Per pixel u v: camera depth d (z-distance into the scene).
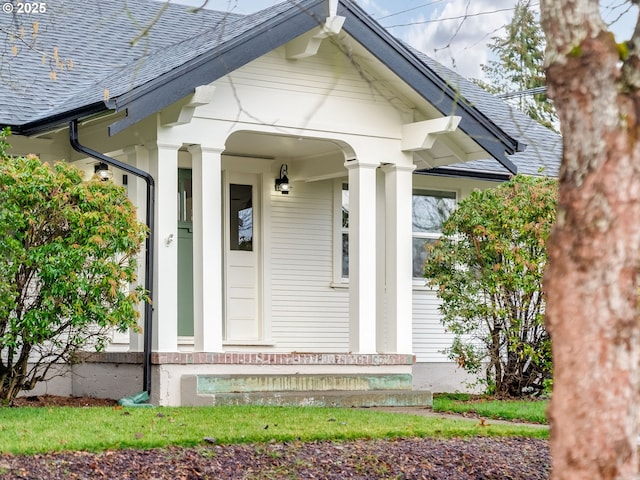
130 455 9.19
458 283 15.66
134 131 13.87
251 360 13.65
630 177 6.27
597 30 6.41
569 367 6.23
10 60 15.82
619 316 6.17
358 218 14.90
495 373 16.30
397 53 14.37
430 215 18.53
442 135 15.15
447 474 9.45
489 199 15.60
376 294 16.28
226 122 13.87
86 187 12.22
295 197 17.45
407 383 14.53
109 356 13.99
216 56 12.96
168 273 13.43
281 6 14.40
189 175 16.73
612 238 6.20
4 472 8.30
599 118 6.30
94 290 12.15
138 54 17.12
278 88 14.27
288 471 9.10
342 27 14.02
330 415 12.02
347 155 15.07
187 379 13.09
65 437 9.62
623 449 6.12
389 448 10.18
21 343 12.49
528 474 9.62
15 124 14.16
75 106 13.16
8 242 11.66
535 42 11.21
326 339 17.55
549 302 6.41
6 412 11.45
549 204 15.12
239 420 11.17
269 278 17.09
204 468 8.96
